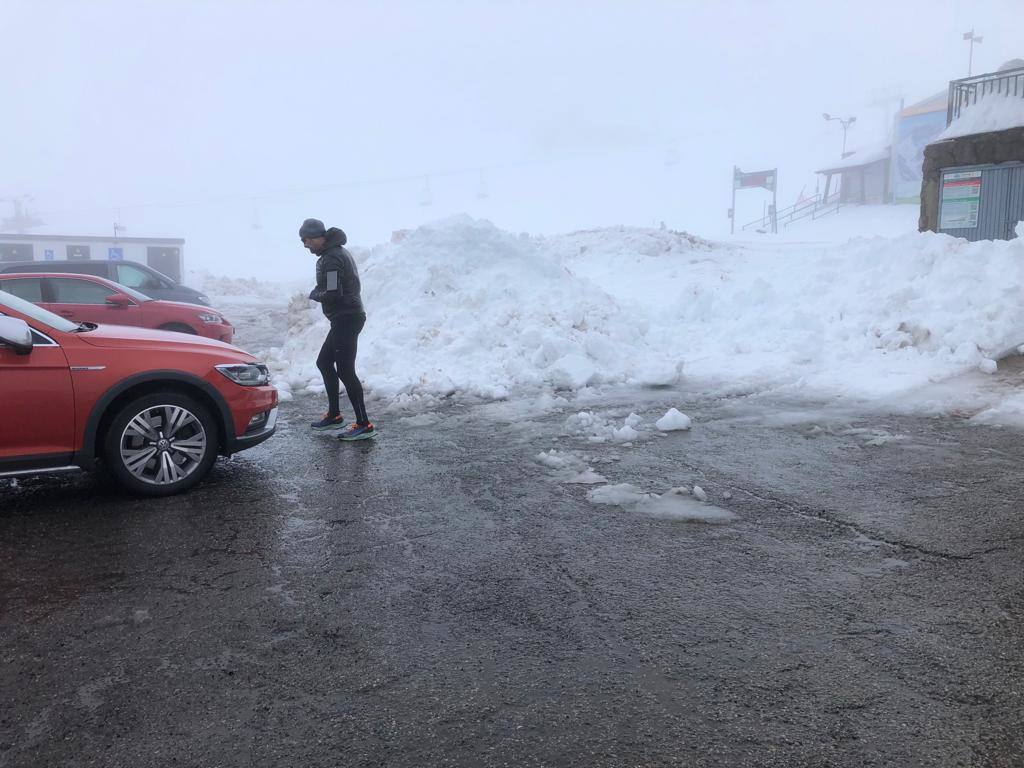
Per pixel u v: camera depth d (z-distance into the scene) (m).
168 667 3.07
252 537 4.55
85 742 2.59
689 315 12.84
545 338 10.20
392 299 11.95
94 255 34.28
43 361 4.99
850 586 3.70
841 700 2.74
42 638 3.32
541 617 3.46
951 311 9.61
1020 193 15.26
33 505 5.20
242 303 28.36
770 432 6.88
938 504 4.84
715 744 2.51
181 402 5.43
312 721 2.68
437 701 2.79
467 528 4.66
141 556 4.26
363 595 3.72
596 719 2.66
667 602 3.58
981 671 2.91
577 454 6.34
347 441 7.04
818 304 11.42
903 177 51.59
